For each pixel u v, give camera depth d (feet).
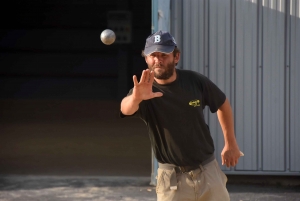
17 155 102.94
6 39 235.40
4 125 135.13
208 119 81.66
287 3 79.77
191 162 48.62
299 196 77.87
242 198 76.69
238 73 80.79
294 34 79.97
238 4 80.07
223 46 80.59
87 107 166.81
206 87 48.62
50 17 240.12
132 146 111.45
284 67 80.28
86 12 235.61
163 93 47.32
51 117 147.95
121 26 192.85
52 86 212.43
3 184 83.20
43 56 234.38
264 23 80.07
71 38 234.38
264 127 81.20
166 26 78.07
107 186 82.12
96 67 231.09
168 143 48.24
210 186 48.60
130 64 202.18
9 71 233.96
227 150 51.60
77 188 81.20
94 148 109.70
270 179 83.25
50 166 94.32
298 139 80.94
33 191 79.71
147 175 88.17
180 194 48.80
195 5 80.33
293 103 80.69
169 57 45.98
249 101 81.00
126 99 47.21
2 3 240.94
